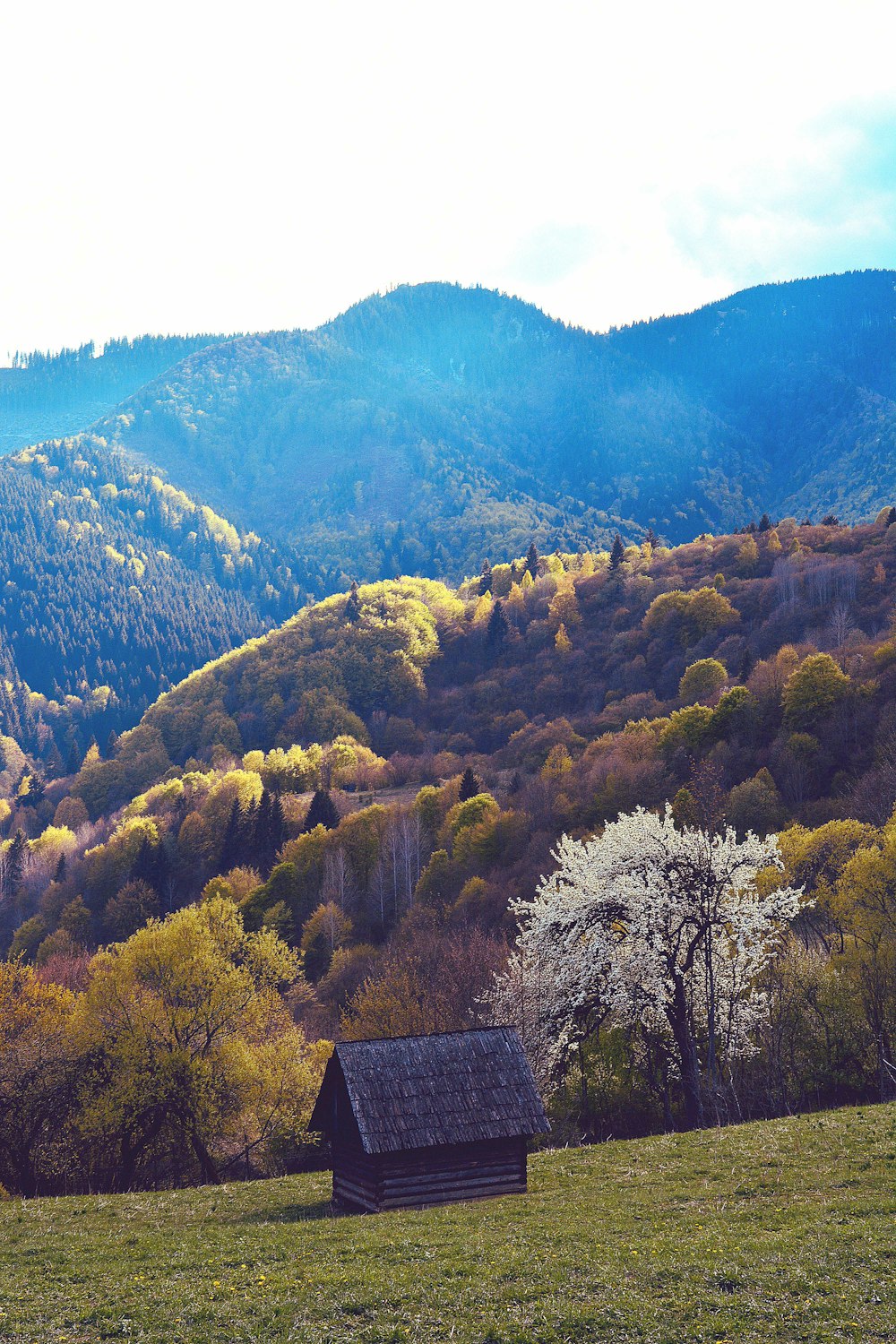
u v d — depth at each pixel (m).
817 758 98.19
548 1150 32.72
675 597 191.62
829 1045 47.28
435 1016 56.31
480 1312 16.86
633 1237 20.48
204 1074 42.91
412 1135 25.78
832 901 55.81
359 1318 17.00
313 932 107.12
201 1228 25.52
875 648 121.50
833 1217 20.42
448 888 106.50
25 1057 44.28
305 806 157.88
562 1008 41.31
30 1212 28.62
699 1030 43.50
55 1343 16.81
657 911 40.53
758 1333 15.17
